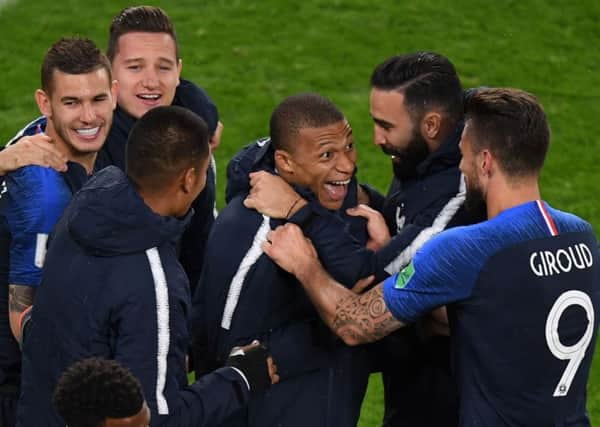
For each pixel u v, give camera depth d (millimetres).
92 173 16797
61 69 15609
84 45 15906
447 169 15227
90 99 15734
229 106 36969
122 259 13211
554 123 37188
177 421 13195
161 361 13094
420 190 15305
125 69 17938
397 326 14047
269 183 14906
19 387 16266
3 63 38938
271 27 41750
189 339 15711
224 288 14977
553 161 35156
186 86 18797
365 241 15641
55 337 13445
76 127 15789
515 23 42625
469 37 41688
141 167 13352
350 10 42969
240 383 13961
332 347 15180
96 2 42969
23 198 15242
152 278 13172
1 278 15852
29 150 15367
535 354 13453
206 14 42375
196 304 15734
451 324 14000
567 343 13531
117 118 17938
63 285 13375
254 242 14852
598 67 40469
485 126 13641
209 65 39156
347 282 14711
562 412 13672
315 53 40219
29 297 15398
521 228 13500
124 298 13055
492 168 13688
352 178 15820
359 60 40000
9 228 15531
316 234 14633
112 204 13141
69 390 11172
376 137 15742
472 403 13719
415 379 16328
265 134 35625
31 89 37531
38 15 41844
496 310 13422
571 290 13531
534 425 13648
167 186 13453
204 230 18453
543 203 13773
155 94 18016
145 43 17891
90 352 13219
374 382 25047
